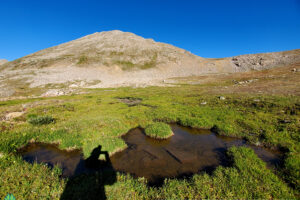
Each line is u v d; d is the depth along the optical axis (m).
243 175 5.24
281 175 5.27
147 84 55.06
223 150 7.60
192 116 13.41
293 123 9.64
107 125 10.82
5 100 29.72
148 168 6.13
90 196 4.34
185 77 71.88
